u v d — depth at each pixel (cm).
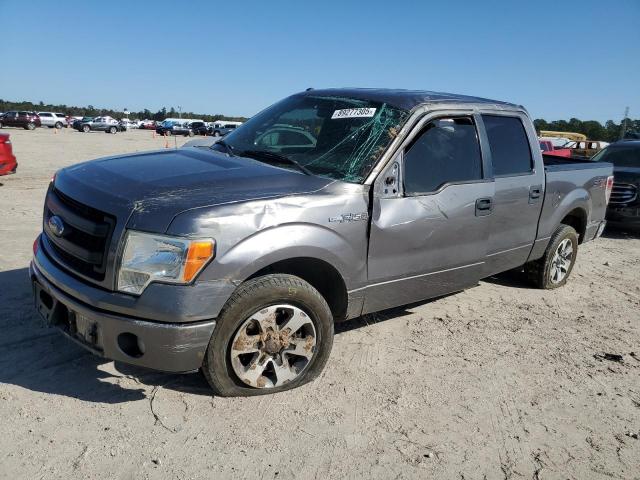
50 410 304
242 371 318
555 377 400
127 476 259
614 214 985
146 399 323
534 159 515
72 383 333
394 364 397
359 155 375
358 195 353
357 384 362
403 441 306
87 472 259
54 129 5256
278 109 467
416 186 391
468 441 313
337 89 467
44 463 262
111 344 289
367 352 412
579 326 509
